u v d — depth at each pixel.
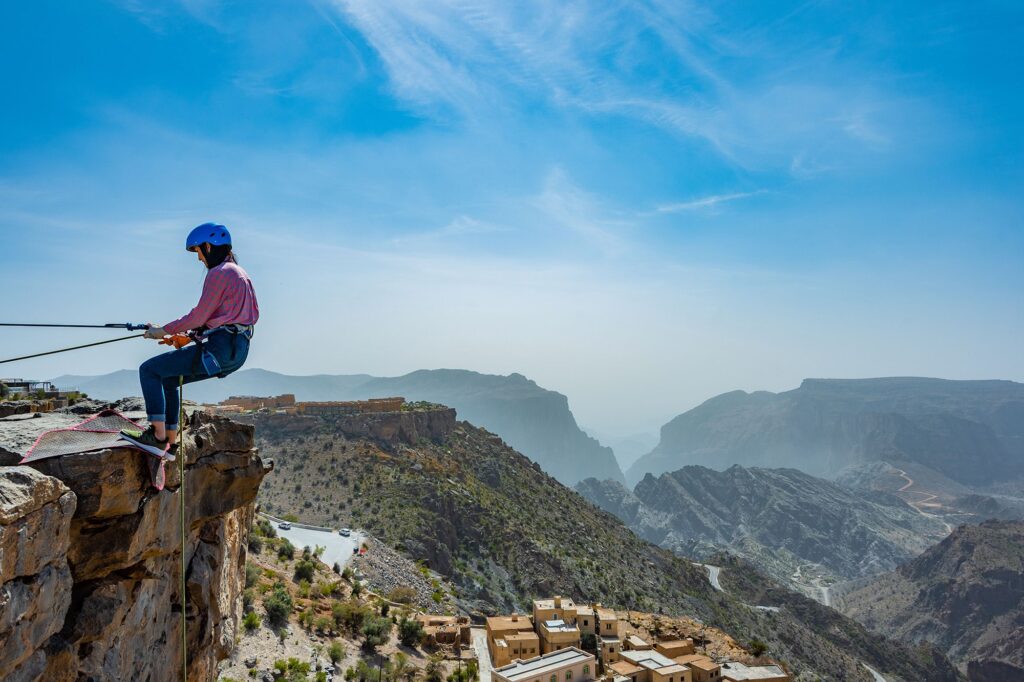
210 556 12.88
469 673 55.53
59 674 8.00
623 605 113.44
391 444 138.12
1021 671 195.75
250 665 34.03
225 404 150.50
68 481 7.81
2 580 6.40
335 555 80.88
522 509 141.62
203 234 9.12
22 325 8.36
